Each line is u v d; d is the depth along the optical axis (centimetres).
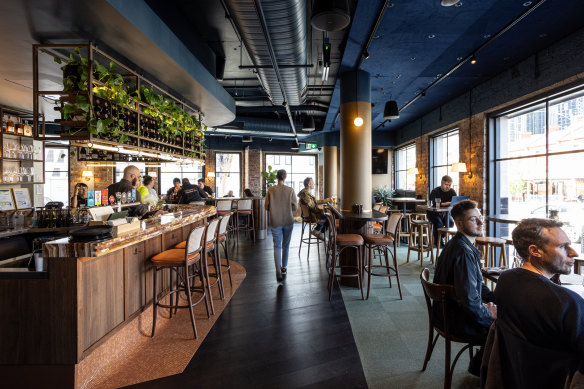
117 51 386
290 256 658
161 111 473
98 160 568
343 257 473
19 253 336
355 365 257
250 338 304
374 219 429
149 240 337
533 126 600
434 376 241
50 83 497
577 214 506
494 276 232
